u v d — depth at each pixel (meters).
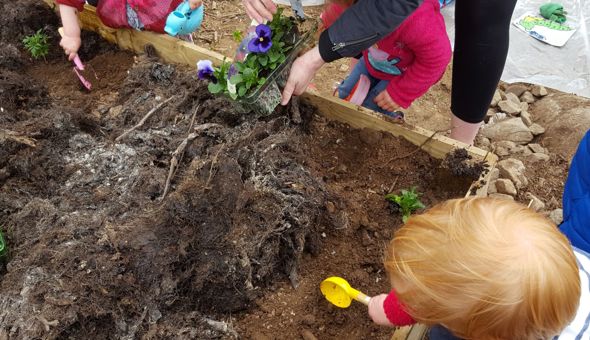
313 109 2.53
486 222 1.26
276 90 2.21
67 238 1.93
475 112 2.53
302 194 2.05
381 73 2.67
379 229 2.18
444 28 2.30
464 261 1.23
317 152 2.43
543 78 3.40
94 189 2.15
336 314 1.97
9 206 2.11
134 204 2.06
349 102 2.47
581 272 1.53
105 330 1.81
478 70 2.33
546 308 1.20
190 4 2.74
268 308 2.00
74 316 1.75
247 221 1.95
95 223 1.97
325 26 2.28
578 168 1.93
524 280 1.19
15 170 2.19
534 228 1.25
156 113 2.43
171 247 1.86
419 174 2.34
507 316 1.22
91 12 2.90
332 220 2.13
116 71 2.88
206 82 2.49
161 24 2.74
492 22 2.21
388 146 2.39
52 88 2.79
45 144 2.25
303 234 2.03
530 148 3.06
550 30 3.59
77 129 2.35
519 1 3.83
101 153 2.27
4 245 1.90
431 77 2.39
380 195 2.28
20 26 2.96
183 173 2.16
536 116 3.26
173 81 2.61
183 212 1.91
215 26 3.64
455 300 1.25
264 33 2.11
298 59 2.07
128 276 1.83
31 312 1.76
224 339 1.90
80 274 1.82
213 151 2.13
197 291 1.91
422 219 1.37
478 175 2.21
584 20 3.67
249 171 2.11
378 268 2.10
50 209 2.05
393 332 1.92
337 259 2.12
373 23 1.83
